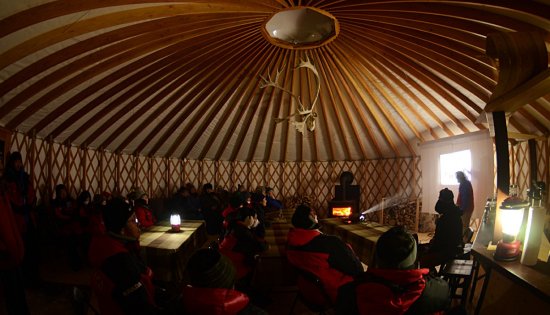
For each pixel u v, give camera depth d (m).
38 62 4.04
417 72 6.16
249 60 6.35
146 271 2.14
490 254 2.32
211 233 7.33
